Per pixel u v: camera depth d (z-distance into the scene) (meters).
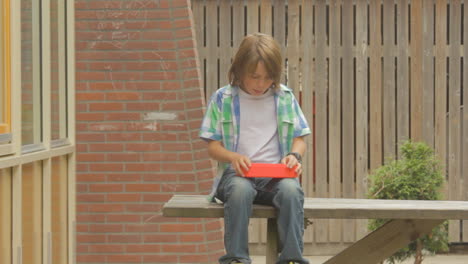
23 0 6.91
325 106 12.44
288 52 12.41
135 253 8.91
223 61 12.33
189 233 8.91
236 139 5.47
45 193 7.51
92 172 8.91
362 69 12.41
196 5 12.32
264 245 12.27
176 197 6.08
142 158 8.93
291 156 5.31
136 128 8.94
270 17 12.35
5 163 6.33
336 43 12.39
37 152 7.15
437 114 12.41
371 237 6.09
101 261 8.91
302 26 12.38
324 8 12.41
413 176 10.00
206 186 8.90
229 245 5.25
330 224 12.35
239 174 5.27
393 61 12.39
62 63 8.34
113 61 8.95
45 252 7.49
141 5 8.93
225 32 12.32
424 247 9.86
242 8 12.32
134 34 8.95
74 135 8.66
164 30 8.94
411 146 10.27
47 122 7.49
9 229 6.59
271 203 5.47
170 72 8.94
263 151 5.46
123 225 8.91
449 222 12.27
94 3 8.93
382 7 12.42
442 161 12.41
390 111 12.42
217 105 5.52
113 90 8.94
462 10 12.39
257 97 5.51
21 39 6.84
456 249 12.41
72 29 8.55
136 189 8.93
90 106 8.93
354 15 12.47
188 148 8.91
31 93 7.13
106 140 8.93
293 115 5.51
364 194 12.44
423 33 12.39
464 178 12.41
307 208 5.48
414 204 5.77
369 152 12.47
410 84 12.44
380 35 12.39
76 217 8.90
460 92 12.42
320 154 12.44
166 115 8.95
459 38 12.38
